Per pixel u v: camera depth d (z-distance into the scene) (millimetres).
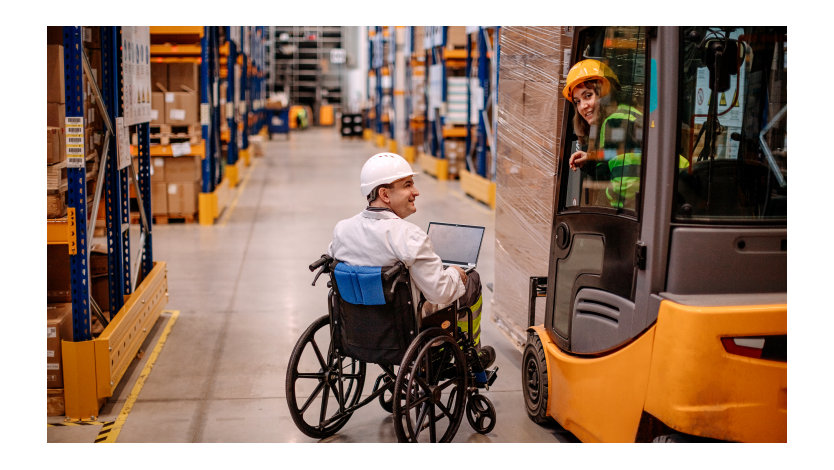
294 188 14477
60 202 4098
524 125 4855
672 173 2941
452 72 15422
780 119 3031
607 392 3270
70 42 3768
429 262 3336
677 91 2916
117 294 4820
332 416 4086
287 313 6219
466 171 13703
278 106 29156
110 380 4113
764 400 2842
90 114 4852
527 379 4160
